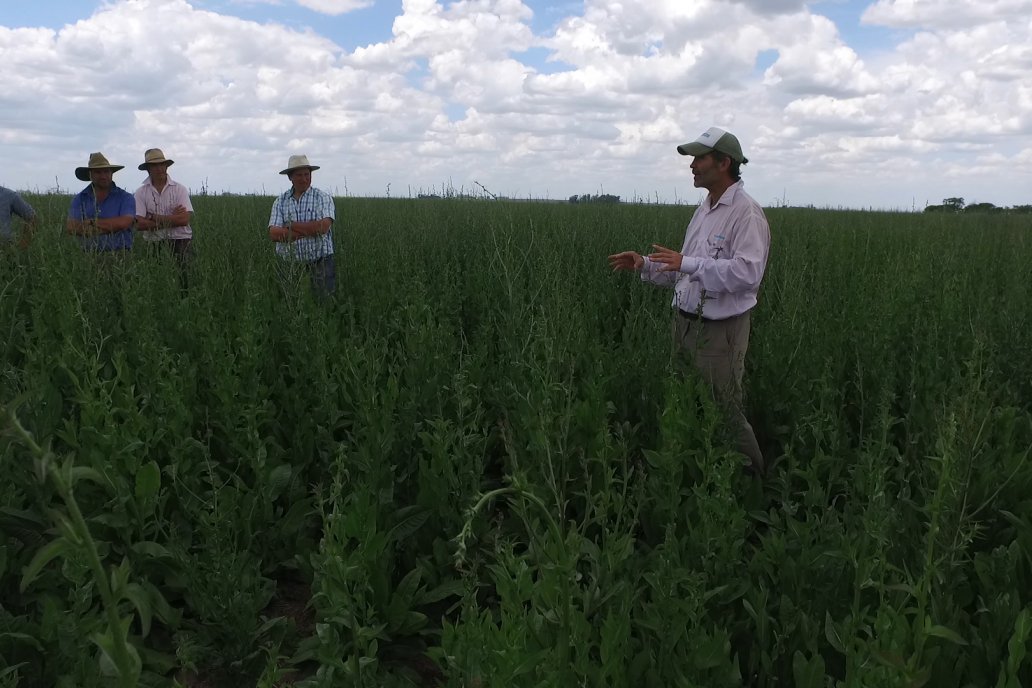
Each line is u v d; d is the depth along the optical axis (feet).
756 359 18.07
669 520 11.59
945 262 26.45
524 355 15.70
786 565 9.71
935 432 11.68
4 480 11.32
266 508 12.52
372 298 21.81
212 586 10.37
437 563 11.66
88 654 8.90
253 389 14.82
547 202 54.39
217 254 25.36
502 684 6.91
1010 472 11.50
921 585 6.69
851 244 37.76
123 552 10.82
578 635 7.48
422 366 16.16
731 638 9.39
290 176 25.21
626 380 16.20
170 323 18.85
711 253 15.42
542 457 11.52
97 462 10.80
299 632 11.68
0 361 15.79
